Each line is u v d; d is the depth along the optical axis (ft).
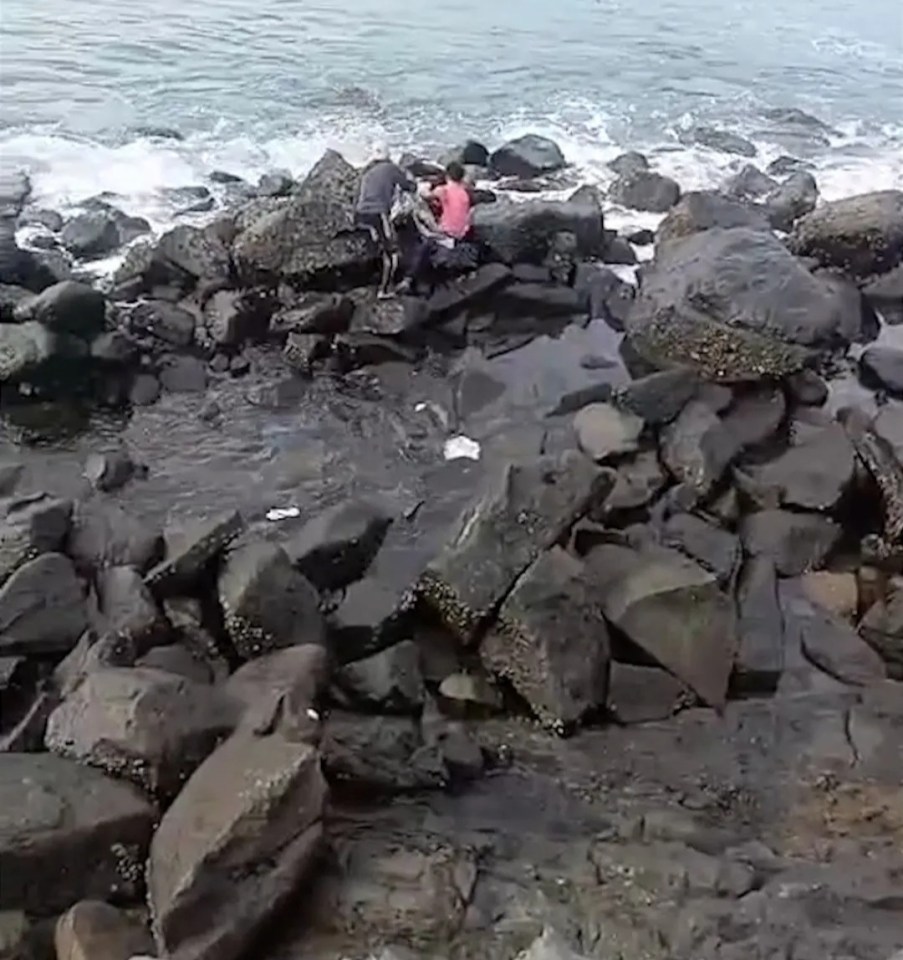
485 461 47.78
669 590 36.65
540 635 35.22
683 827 31.27
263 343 55.62
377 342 54.80
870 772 33.47
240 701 31.65
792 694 36.47
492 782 32.89
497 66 97.81
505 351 55.88
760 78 99.60
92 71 89.04
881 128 88.53
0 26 98.94
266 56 95.76
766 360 50.19
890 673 37.40
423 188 63.05
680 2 123.75
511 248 59.98
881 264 62.75
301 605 35.47
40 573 34.99
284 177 70.03
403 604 37.42
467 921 28.17
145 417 50.06
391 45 101.45
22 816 27.20
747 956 27.48
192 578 36.24
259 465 47.21
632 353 54.80
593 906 28.71
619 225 68.23
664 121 87.20
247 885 27.02
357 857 29.81
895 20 121.49
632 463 46.24
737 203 67.15
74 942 25.88
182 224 63.10
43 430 48.57
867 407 51.49
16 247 56.95
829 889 29.37
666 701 35.65
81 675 31.94
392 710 34.50
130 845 27.99
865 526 44.52
